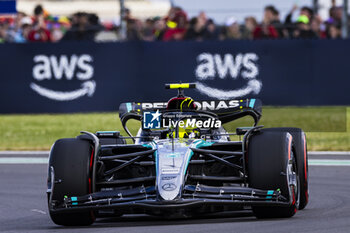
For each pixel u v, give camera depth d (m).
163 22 75.12
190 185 23.50
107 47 70.44
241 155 25.16
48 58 71.06
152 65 70.06
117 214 25.12
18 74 71.50
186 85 31.84
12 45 71.44
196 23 74.44
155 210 22.89
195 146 25.66
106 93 70.56
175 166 23.66
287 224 22.92
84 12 74.38
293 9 73.56
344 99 70.56
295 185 24.50
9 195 33.94
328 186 34.97
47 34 76.75
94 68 70.62
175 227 22.64
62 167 23.97
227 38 75.25
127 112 32.56
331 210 27.14
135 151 28.62
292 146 24.89
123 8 72.75
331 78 70.62
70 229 23.89
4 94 71.81
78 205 23.67
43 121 69.75
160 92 70.00
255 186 23.81
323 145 53.16
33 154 50.97
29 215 28.30
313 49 70.25
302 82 70.25
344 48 70.50
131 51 70.31
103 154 28.12
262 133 24.77
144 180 24.25
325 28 75.50
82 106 70.88
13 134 62.06
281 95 70.12
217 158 25.50
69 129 63.19
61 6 100.69
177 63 69.75
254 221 23.81
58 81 71.00
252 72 69.62
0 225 25.73
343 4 72.69
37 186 36.81
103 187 25.34
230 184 27.59
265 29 73.38
